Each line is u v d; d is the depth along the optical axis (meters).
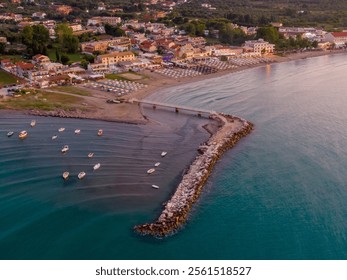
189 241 110.50
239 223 118.12
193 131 185.38
